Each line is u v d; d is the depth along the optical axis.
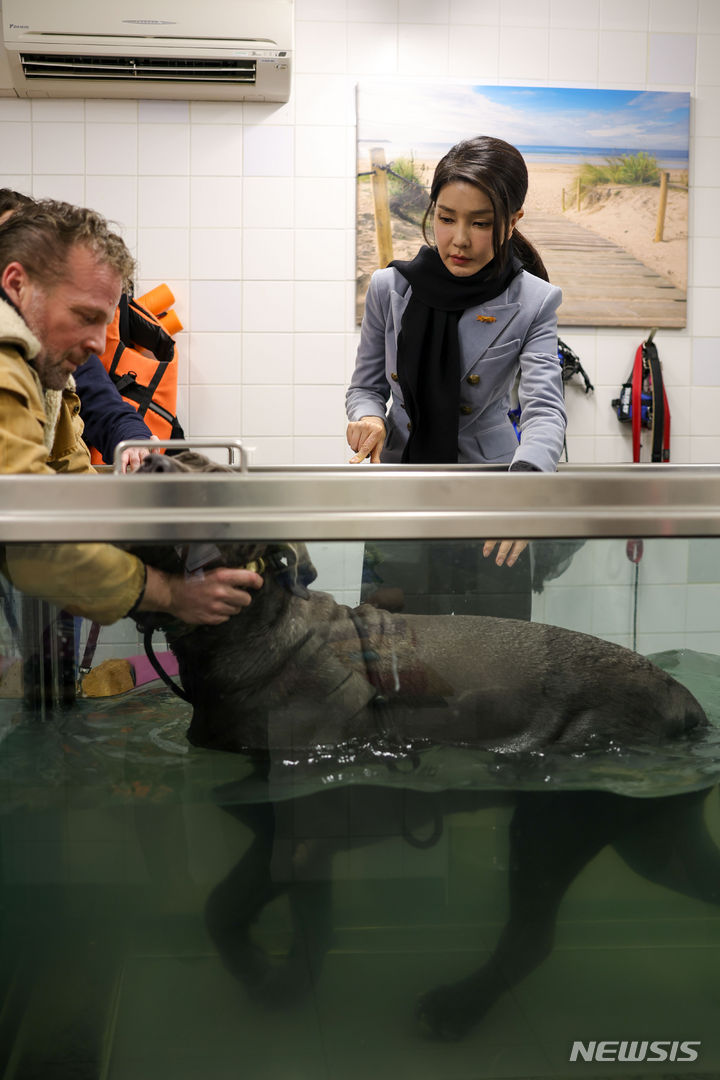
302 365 3.15
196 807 0.98
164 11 2.86
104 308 1.14
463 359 1.81
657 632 0.99
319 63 3.08
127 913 0.98
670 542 0.97
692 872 1.02
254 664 0.97
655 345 3.20
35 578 0.93
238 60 2.93
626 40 3.15
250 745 0.98
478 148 1.68
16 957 0.97
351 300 3.14
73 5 2.84
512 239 1.88
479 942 1.00
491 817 1.00
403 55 3.09
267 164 3.09
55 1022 0.97
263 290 3.12
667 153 3.16
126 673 0.96
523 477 0.96
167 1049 0.98
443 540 0.96
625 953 1.01
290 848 0.99
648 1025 1.02
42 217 1.11
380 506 0.95
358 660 0.98
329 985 0.99
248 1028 0.98
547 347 1.79
